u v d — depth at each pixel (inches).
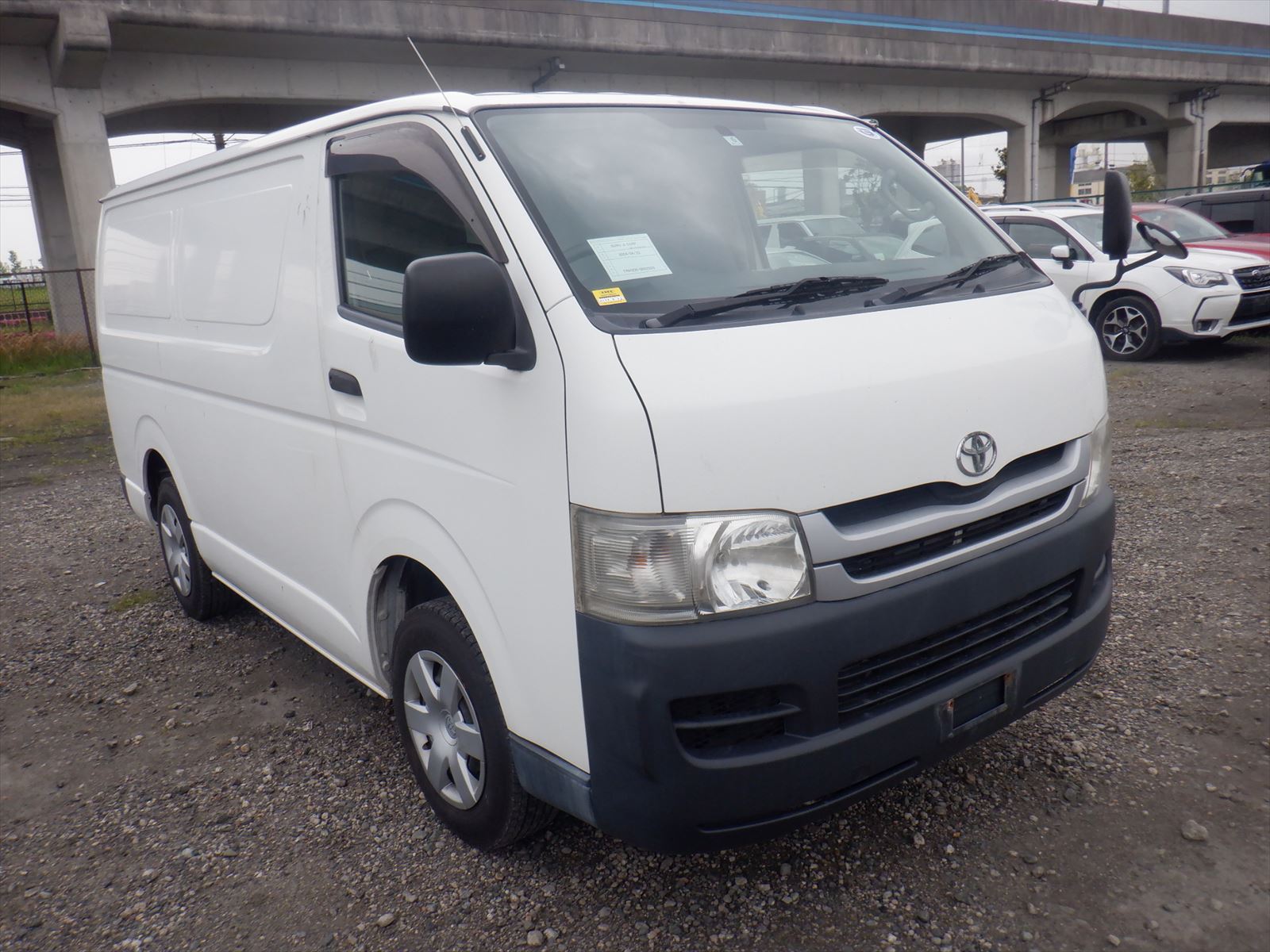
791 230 121.6
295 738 154.4
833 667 92.6
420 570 129.9
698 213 113.8
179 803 138.3
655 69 954.1
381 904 113.8
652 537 88.4
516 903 112.0
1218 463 266.2
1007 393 106.0
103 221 217.9
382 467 119.3
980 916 104.7
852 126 145.6
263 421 145.6
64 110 737.0
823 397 93.5
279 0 724.7
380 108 120.6
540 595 98.2
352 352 121.0
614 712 92.0
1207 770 127.3
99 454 405.7
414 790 137.1
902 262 124.6
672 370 90.9
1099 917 103.3
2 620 215.2
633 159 116.5
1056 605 114.0
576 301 95.7
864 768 96.7
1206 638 163.0
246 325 146.3
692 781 91.2
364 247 120.6
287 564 150.3
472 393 103.2
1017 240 470.3
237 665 183.6
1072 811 121.0
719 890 111.3
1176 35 1264.8
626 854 119.1
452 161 109.0
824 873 112.8
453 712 118.1
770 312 102.0
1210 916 102.4
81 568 249.8
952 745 103.7
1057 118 1600.6
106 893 119.4
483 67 885.8
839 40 991.0
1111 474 264.5
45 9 649.0
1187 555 200.1
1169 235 414.6
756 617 90.4
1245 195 556.7
